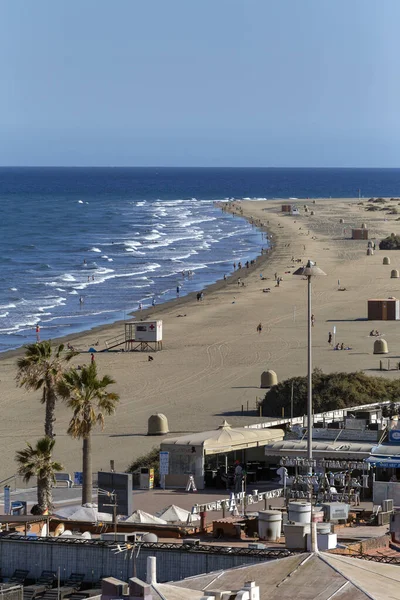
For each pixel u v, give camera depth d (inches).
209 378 5895.7
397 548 2030.0
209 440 3555.6
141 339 7003.0
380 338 7145.7
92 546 1835.6
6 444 4480.8
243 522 2429.9
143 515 2640.3
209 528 2463.1
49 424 3469.5
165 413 5022.1
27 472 3228.3
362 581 1453.0
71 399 3388.3
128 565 1804.9
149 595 1393.9
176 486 3563.0
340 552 1913.1
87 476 3346.5
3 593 1631.4
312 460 3139.8
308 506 2229.3
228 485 3501.5
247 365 6259.8
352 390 4842.5
